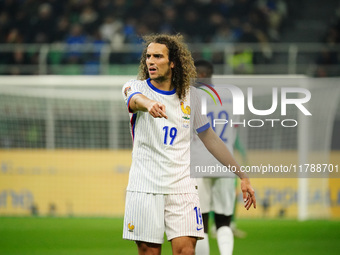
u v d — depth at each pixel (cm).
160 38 1323
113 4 6419
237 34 6200
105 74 5000
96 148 4166
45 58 4962
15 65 5538
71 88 4244
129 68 4988
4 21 6303
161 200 1303
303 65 5541
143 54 1390
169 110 1309
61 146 4188
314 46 6150
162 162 1302
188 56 1342
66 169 4050
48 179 4047
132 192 1320
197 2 6469
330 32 6056
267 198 3825
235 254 2416
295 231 3161
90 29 6247
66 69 5125
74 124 4188
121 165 4047
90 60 5438
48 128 4159
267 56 5453
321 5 6762
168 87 1326
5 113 4147
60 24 6200
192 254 1307
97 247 2598
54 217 3859
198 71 1881
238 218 3788
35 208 4019
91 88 4225
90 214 4019
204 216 1872
